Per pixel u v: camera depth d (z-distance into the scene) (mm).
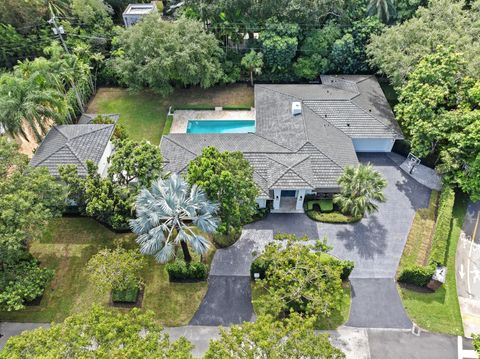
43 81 41156
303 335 22062
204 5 48531
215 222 27828
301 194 35875
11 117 37469
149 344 21391
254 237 35219
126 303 30266
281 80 53406
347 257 33531
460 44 39562
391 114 43750
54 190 30500
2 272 27656
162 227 27516
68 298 30734
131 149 32250
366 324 29078
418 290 31156
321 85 48375
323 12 49625
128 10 58531
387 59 42844
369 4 50062
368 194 32906
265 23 50531
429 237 35031
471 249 34344
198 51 46156
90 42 52750
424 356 27344
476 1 44906
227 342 21656
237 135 41719
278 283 26969
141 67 46688
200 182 27203
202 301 30625
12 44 50719
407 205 37844
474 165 33469
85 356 20156
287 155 37719
